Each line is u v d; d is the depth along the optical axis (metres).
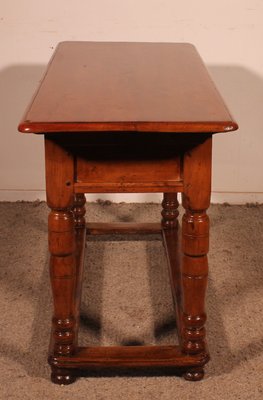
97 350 1.56
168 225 2.16
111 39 2.35
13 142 2.49
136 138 1.33
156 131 1.25
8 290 1.94
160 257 2.13
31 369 1.60
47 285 1.97
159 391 1.53
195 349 1.53
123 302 1.88
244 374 1.58
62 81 1.54
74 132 1.31
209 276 2.03
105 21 2.32
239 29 2.32
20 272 2.04
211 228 2.36
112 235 2.28
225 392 1.52
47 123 1.23
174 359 1.53
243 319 1.80
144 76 1.60
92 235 2.25
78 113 1.29
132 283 1.98
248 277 2.02
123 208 2.53
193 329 1.52
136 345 1.69
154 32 2.34
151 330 1.76
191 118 1.26
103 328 1.76
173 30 2.33
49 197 1.39
